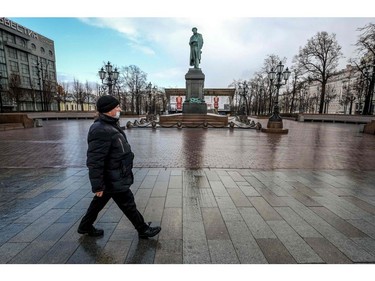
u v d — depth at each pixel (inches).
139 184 187.8
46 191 171.5
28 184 187.5
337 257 96.6
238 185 186.7
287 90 1831.9
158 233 112.9
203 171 228.5
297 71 1406.3
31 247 101.3
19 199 155.9
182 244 103.9
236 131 644.7
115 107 97.5
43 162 265.4
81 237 109.2
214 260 93.7
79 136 519.5
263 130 621.9
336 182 196.7
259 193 168.9
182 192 169.9
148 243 104.5
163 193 167.8
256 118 1493.6
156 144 398.3
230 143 417.1
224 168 241.0
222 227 119.2
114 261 92.8
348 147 387.9
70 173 220.5
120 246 102.2
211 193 168.4
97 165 92.4
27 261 92.7
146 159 279.7
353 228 119.6
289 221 126.3
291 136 542.9
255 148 366.3
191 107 877.2
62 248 100.7
